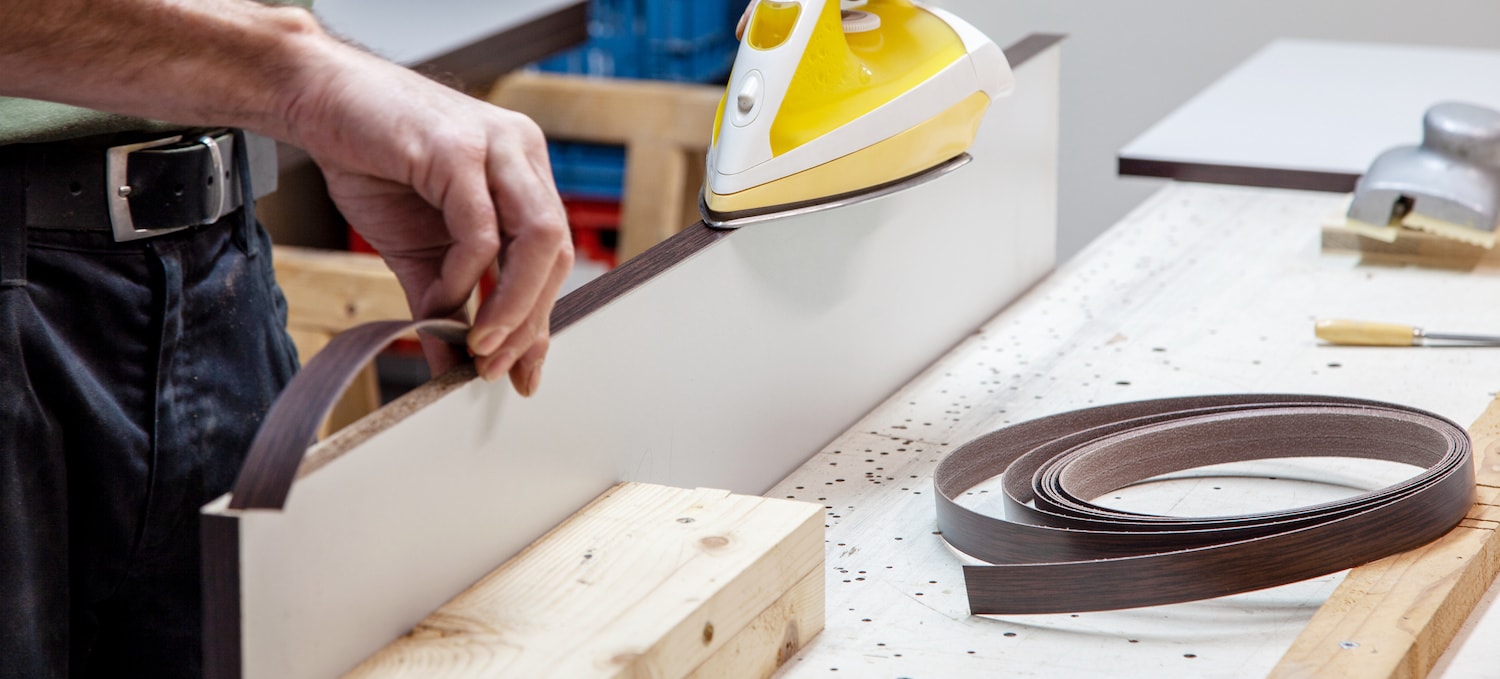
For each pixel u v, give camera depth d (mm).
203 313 1006
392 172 708
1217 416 1024
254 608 610
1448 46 2350
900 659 798
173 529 1001
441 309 727
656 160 2664
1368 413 986
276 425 617
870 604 869
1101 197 2629
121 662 1033
